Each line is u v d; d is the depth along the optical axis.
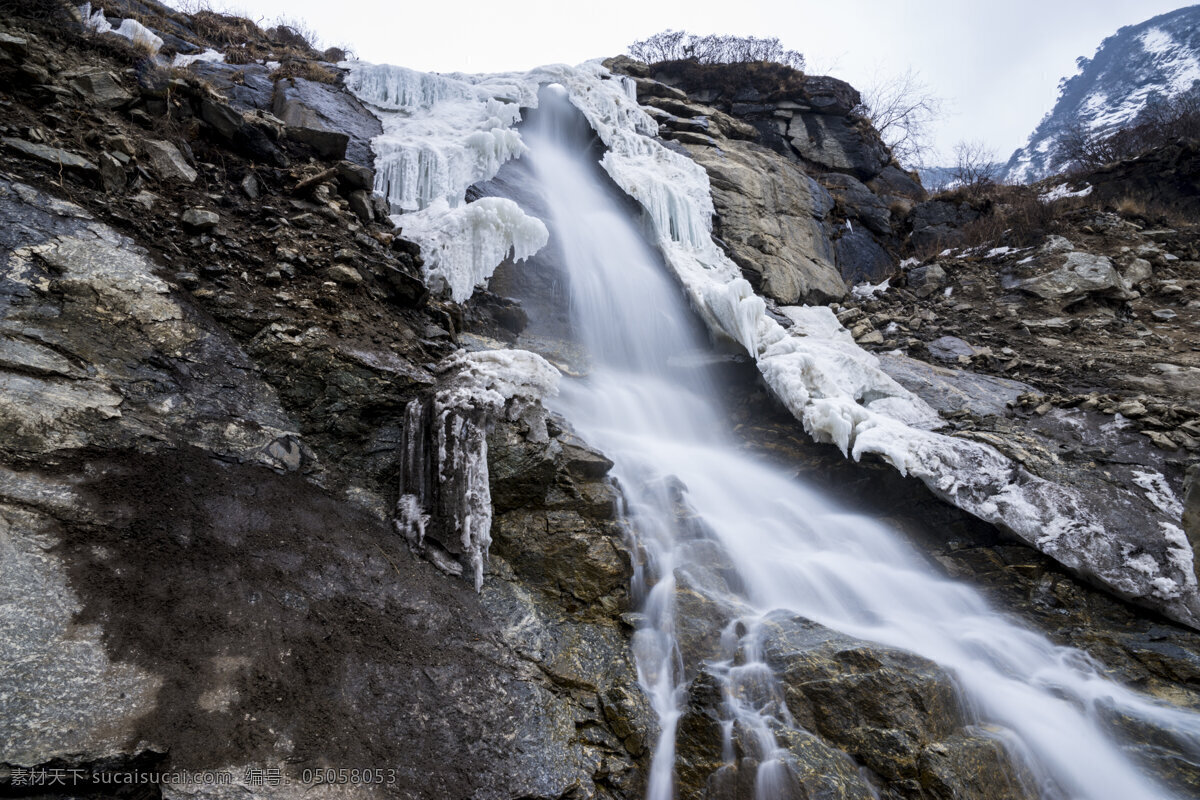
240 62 10.51
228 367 5.25
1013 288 12.20
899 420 7.82
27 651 3.17
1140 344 10.32
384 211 8.46
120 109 7.04
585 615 5.18
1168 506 6.26
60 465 4.00
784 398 7.99
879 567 6.32
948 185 24.88
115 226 5.65
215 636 3.66
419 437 5.45
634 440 7.66
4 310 4.47
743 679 4.62
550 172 11.66
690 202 11.67
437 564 4.98
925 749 4.07
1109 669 5.25
